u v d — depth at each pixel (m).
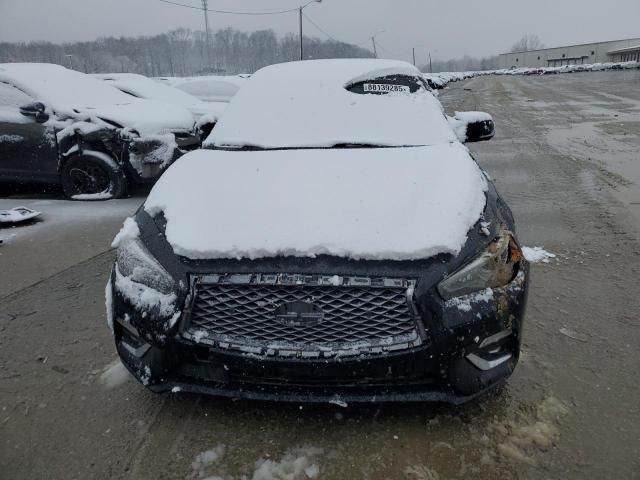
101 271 3.88
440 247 1.94
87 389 2.42
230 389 1.99
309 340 1.90
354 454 1.96
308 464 1.92
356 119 3.22
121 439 2.08
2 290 3.55
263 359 1.90
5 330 2.98
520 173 6.75
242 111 3.38
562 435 2.03
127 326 2.09
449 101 18.81
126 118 5.82
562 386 2.33
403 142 3.06
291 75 3.58
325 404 2.23
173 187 2.52
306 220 2.11
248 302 1.92
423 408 2.20
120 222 5.10
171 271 2.01
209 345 1.93
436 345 1.86
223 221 2.16
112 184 5.89
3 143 5.89
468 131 3.61
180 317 1.96
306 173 2.56
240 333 1.94
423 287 1.86
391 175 2.48
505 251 2.06
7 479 1.89
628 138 9.34
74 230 4.89
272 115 3.31
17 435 2.12
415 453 1.96
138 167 5.80
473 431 2.06
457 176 2.45
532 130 10.83
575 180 6.24
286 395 1.95
